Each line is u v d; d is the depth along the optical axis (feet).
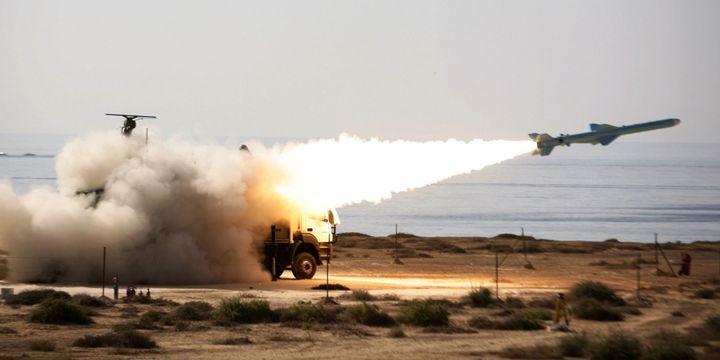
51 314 512.63
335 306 575.79
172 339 471.62
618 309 602.85
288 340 471.62
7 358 410.93
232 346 453.99
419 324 528.22
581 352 439.63
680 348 431.43
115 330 487.61
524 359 430.61
